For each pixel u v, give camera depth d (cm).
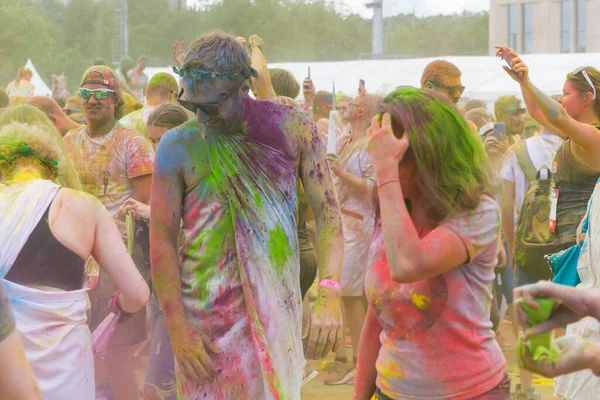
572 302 213
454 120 286
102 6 2845
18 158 364
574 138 481
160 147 354
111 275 377
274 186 353
